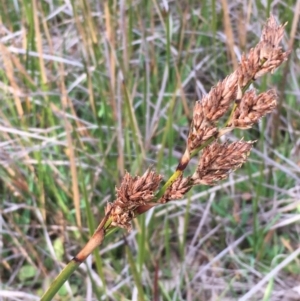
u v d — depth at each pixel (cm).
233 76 12
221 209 43
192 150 12
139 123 49
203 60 51
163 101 50
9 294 35
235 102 12
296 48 48
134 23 52
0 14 51
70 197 43
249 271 40
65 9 52
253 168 46
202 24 54
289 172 41
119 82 41
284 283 38
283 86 40
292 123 49
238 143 12
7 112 47
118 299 36
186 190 13
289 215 41
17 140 40
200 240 41
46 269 41
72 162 35
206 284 39
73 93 51
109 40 42
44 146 40
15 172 41
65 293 38
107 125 42
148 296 38
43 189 40
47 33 42
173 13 56
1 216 39
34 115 44
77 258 14
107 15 41
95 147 45
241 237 41
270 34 12
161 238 42
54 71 51
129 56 45
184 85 48
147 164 45
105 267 40
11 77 40
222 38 51
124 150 45
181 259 39
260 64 12
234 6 54
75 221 42
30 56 46
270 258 41
